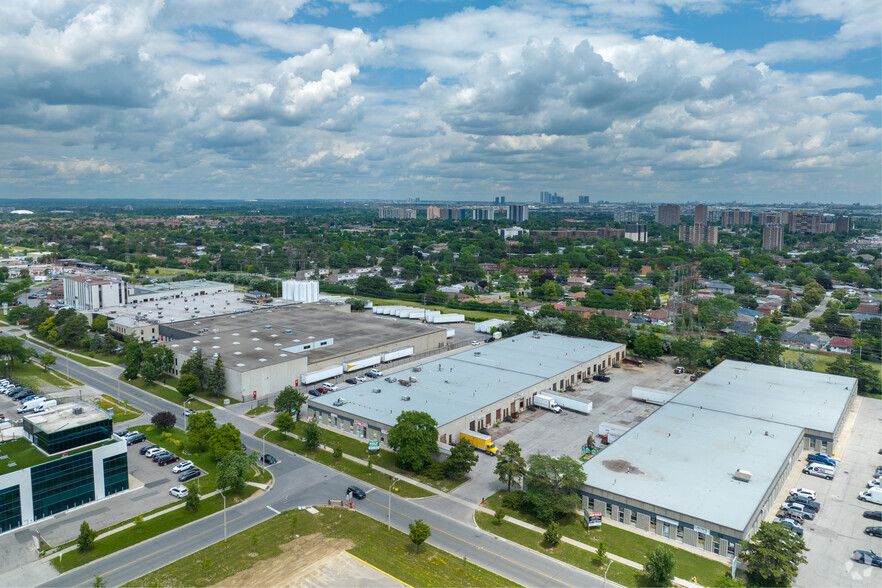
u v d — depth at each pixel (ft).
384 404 407.44
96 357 588.09
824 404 420.77
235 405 449.06
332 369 517.14
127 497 311.06
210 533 274.77
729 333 628.28
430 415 383.04
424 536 256.52
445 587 234.58
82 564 249.34
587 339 616.39
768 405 419.95
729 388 460.55
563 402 448.65
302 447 372.38
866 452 378.32
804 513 296.10
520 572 246.47
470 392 433.48
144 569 245.86
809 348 643.45
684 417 395.14
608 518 293.43
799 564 254.27
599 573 246.47
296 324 654.12
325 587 233.14
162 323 639.35
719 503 278.87
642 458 329.52
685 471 313.32
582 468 316.60
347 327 645.51
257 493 315.17
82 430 310.24
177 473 338.75
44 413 328.49
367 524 283.59
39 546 263.08
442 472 333.21
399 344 593.42
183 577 239.71
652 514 278.67
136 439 379.55
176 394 474.49
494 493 318.04
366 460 355.36
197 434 362.94
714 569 249.14
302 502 305.32
